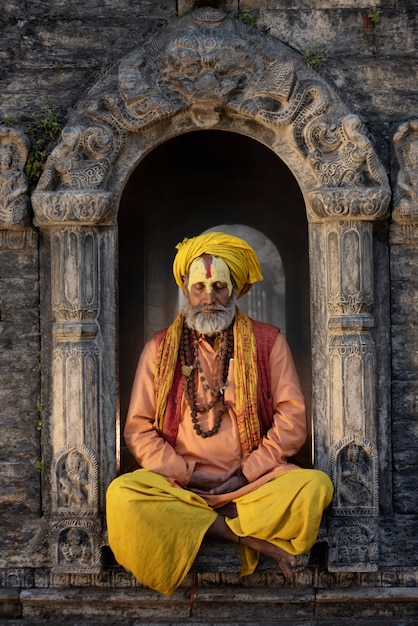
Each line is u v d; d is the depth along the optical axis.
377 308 4.36
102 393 4.27
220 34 4.24
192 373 4.31
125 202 6.21
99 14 4.40
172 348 4.33
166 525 3.93
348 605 4.29
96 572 4.17
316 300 4.31
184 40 4.18
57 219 4.18
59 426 4.20
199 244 4.33
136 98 4.20
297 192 6.88
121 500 3.91
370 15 4.39
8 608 4.34
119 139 4.27
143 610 4.29
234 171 6.94
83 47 4.39
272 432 4.22
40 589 4.27
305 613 4.28
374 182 4.22
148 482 4.01
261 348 4.33
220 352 4.32
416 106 4.39
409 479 4.37
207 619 4.27
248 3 4.39
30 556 4.27
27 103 4.39
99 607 4.30
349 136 4.19
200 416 4.27
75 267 4.21
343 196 4.15
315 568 4.26
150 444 4.19
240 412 4.22
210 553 4.14
